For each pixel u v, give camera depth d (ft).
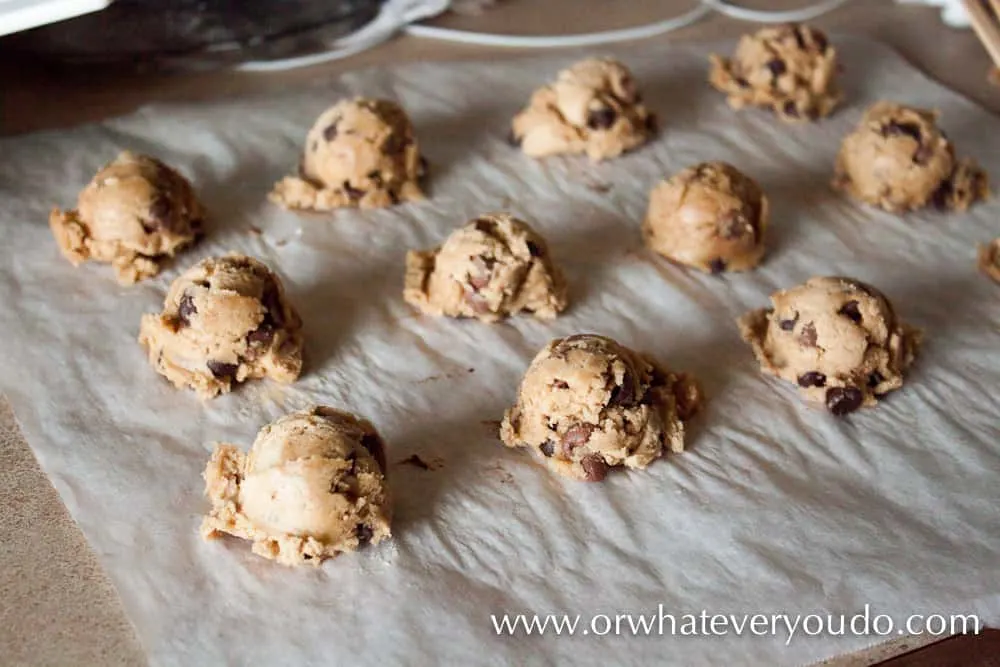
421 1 2.35
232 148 2.08
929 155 2.02
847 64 2.30
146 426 1.71
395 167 2.02
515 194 2.05
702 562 1.61
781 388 1.79
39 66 2.21
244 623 1.54
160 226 1.89
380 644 1.53
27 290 1.86
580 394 1.67
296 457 1.59
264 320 1.77
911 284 1.94
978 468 1.71
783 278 1.94
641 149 2.13
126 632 1.54
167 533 1.61
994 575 1.60
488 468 1.69
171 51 2.20
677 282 1.93
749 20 2.42
